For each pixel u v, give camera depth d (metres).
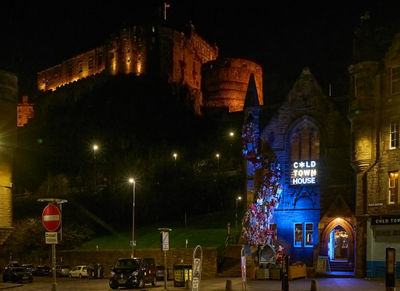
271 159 48.16
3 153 37.75
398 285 32.06
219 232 55.59
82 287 36.31
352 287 31.16
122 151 101.31
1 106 37.59
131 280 34.16
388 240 38.19
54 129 117.19
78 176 94.50
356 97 40.72
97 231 69.06
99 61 142.12
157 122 116.81
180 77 132.50
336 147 45.75
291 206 46.75
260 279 40.44
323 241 44.47
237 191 71.31
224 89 125.44
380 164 39.25
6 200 37.81
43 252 63.00
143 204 75.00
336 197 44.66
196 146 100.38
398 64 39.03
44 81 156.00
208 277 43.69
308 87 47.75
